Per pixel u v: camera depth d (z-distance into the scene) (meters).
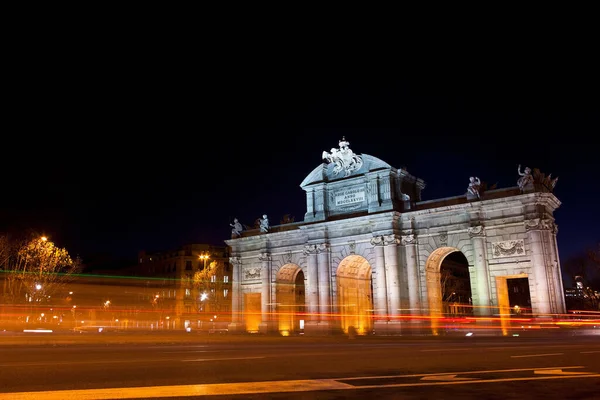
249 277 74.69
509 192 55.91
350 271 68.44
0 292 84.12
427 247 59.75
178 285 139.75
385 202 61.78
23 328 70.94
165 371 17.30
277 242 72.06
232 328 73.44
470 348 29.72
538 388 13.32
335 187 67.38
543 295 51.09
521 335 48.03
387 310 59.53
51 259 75.44
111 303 149.75
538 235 52.62
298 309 73.38
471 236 56.31
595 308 95.31
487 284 54.62
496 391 12.88
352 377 15.77
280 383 14.35
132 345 34.47
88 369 17.88
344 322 65.12
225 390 13.11
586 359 21.16
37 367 18.48
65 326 79.06
